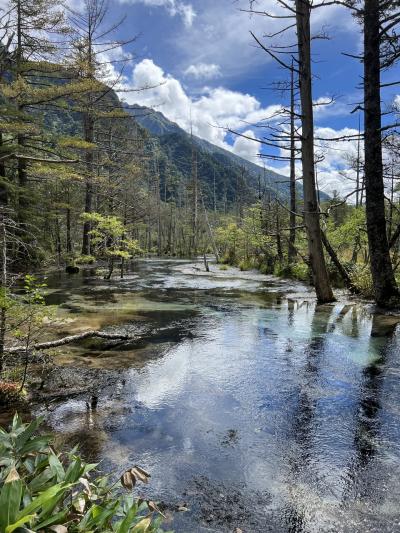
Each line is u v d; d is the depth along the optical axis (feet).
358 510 9.45
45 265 67.77
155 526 6.05
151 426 13.47
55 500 4.99
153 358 20.79
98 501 6.34
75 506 5.52
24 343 19.33
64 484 5.55
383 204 33.42
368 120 32.32
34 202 60.64
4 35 47.03
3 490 4.52
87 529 5.13
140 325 28.14
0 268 16.94
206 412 14.56
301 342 23.73
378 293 34.53
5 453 6.39
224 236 110.42
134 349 22.35
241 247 105.29
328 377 17.99
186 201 222.07
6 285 15.55
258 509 9.46
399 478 10.63
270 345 23.17
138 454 11.71
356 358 20.61
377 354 21.20
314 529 8.85
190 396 15.97
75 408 14.82
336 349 22.20
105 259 86.43
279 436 12.84
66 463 10.99
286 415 14.30
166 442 12.42
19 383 16.29
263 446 12.23
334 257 44.96
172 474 10.77
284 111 34.30
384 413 14.40
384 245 33.73
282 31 34.35
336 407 14.93
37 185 72.08
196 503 9.63
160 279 60.34
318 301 38.22
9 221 23.15
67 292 44.21
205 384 17.25
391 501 9.75
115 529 5.32
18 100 56.03
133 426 13.46
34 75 59.98
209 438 12.70
